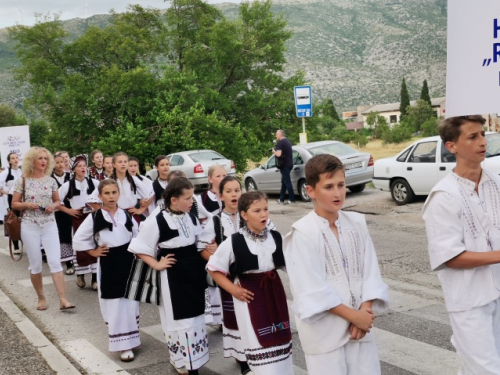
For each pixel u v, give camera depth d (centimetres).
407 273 818
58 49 2961
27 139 1599
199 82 2883
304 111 1855
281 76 3234
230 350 513
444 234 333
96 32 2844
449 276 341
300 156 1681
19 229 773
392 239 1058
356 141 6644
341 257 331
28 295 877
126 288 528
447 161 1316
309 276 323
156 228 512
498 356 331
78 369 569
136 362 578
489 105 316
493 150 1231
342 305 320
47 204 757
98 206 816
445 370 492
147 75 2664
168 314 514
